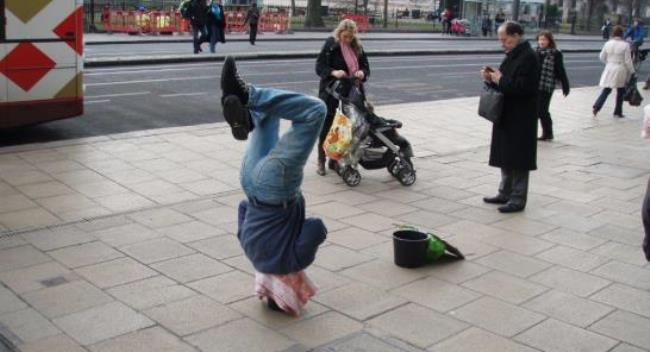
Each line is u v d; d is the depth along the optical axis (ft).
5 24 30.78
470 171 29.68
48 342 14.15
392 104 50.29
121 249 19.47
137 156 30.27
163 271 17.97
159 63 68.90
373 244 20.40
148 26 107.76
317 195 25.39
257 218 14.76
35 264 18.22
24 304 15.88
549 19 208.85
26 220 21.68
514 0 160.56
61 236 20.38
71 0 32.63
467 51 104.01
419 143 35.42
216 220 22.24
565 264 19.26
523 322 15.60
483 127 40.52
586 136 39.42
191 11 76.89
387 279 17.80
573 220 23.26
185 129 36.04
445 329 15.16
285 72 65.46
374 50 95.86
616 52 46.14
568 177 29.19
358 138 25.89
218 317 15.44
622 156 33.78
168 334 14.62
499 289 17.39
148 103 44.75
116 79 55.11
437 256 18.80
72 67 33.27
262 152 14.66
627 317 16.03
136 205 23.57
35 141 32.78
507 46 22.85
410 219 22.91
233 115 13.89
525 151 23.29
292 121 14.38
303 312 15.76
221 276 17.72
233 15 122.72
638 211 24.56
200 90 51.52
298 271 15.17
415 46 114.11
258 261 15.06
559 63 36.37
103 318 15.28
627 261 19.63
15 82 31.50
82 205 23.38
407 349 14.20
